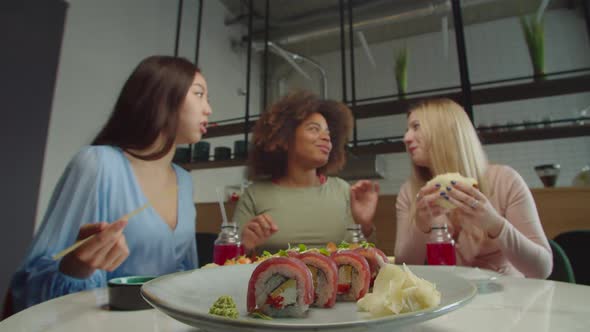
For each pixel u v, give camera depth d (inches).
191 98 51.4
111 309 25.2
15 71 88.0
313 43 208.5
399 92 108.9
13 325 21.1
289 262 23.5
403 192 66.6
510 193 53.4
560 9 178.1
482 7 175.9
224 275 26.9
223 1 193.6
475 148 58.5
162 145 50.9
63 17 102.1
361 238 47.8
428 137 60.6
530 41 94.8
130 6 134.9
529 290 28.9
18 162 86.7
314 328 13.7
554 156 168.2
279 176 81.4
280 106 79.6
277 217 70.7
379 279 23.7
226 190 119.8
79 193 41.5
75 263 29.1
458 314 22.4
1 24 85.7
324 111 80.8
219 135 139.9
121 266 43.1
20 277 34.3
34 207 89.4
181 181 56.6
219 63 185.2
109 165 44.8
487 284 31.0
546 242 46.8
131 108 48.8
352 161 109.6
